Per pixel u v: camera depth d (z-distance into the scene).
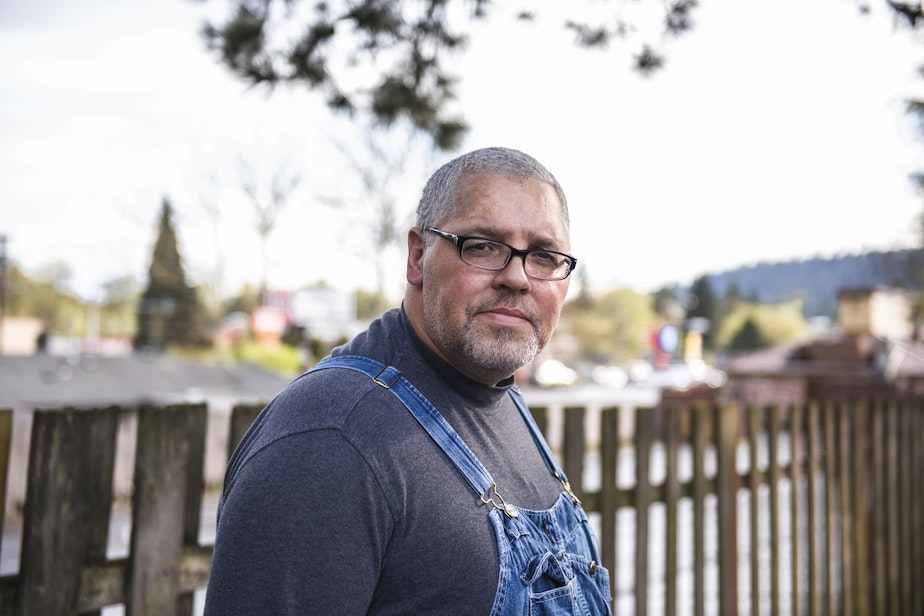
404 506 1.11
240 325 38.12
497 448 1.33
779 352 18.17
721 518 3.20
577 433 2.66
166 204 30.02
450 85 4.63
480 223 1.27
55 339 48.00
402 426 1.18
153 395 16.47
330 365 1.26
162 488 1.84
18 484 7.82
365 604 1.07
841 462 3.80
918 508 4.44
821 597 3.70
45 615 1.64
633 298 69.69
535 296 1.30
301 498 1.06
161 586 1.82
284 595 1.03
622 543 6.27
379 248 22.97
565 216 1.39
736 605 3.23
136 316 45.69
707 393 17.23
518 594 1.17
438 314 1.28
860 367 16.61
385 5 4.18
